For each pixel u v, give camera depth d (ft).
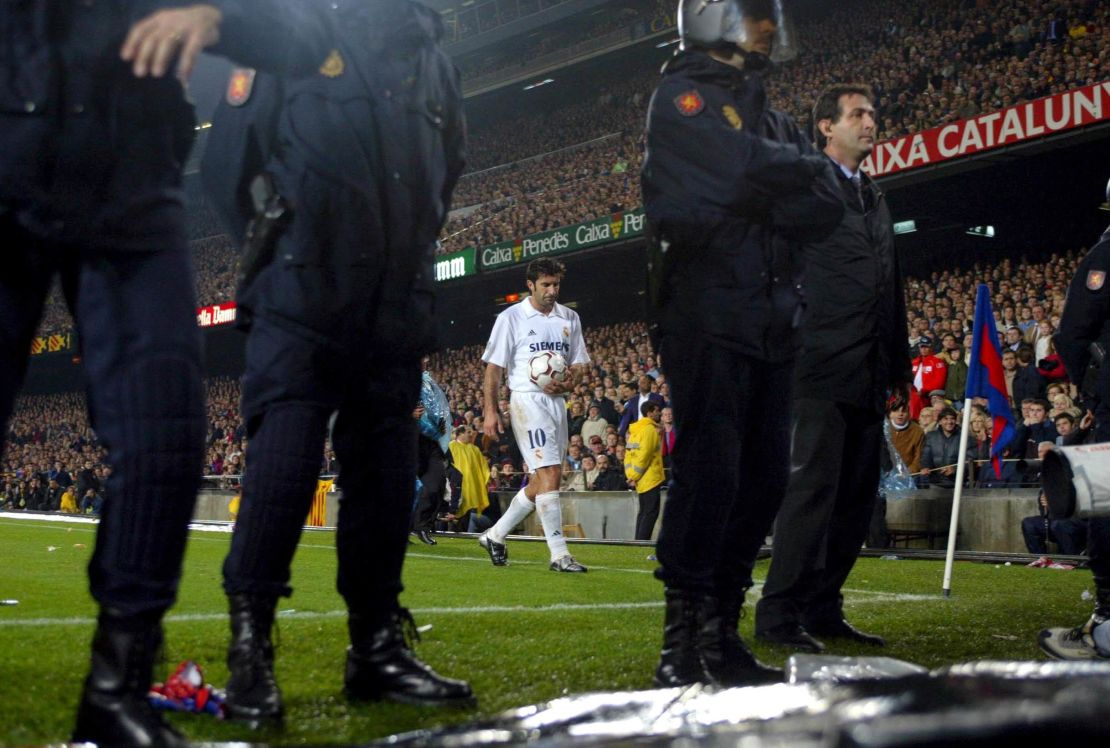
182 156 5.96
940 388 46.68
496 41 120.37
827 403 12.19
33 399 122.01
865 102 12.88
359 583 7.90
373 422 7.83
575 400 63.16
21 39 5.32
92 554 5.78
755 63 9.30
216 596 14.74
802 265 9.41
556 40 118.62
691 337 8.85
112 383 5.53
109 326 5.53
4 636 9.98
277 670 9.03
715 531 8.91
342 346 7.36
